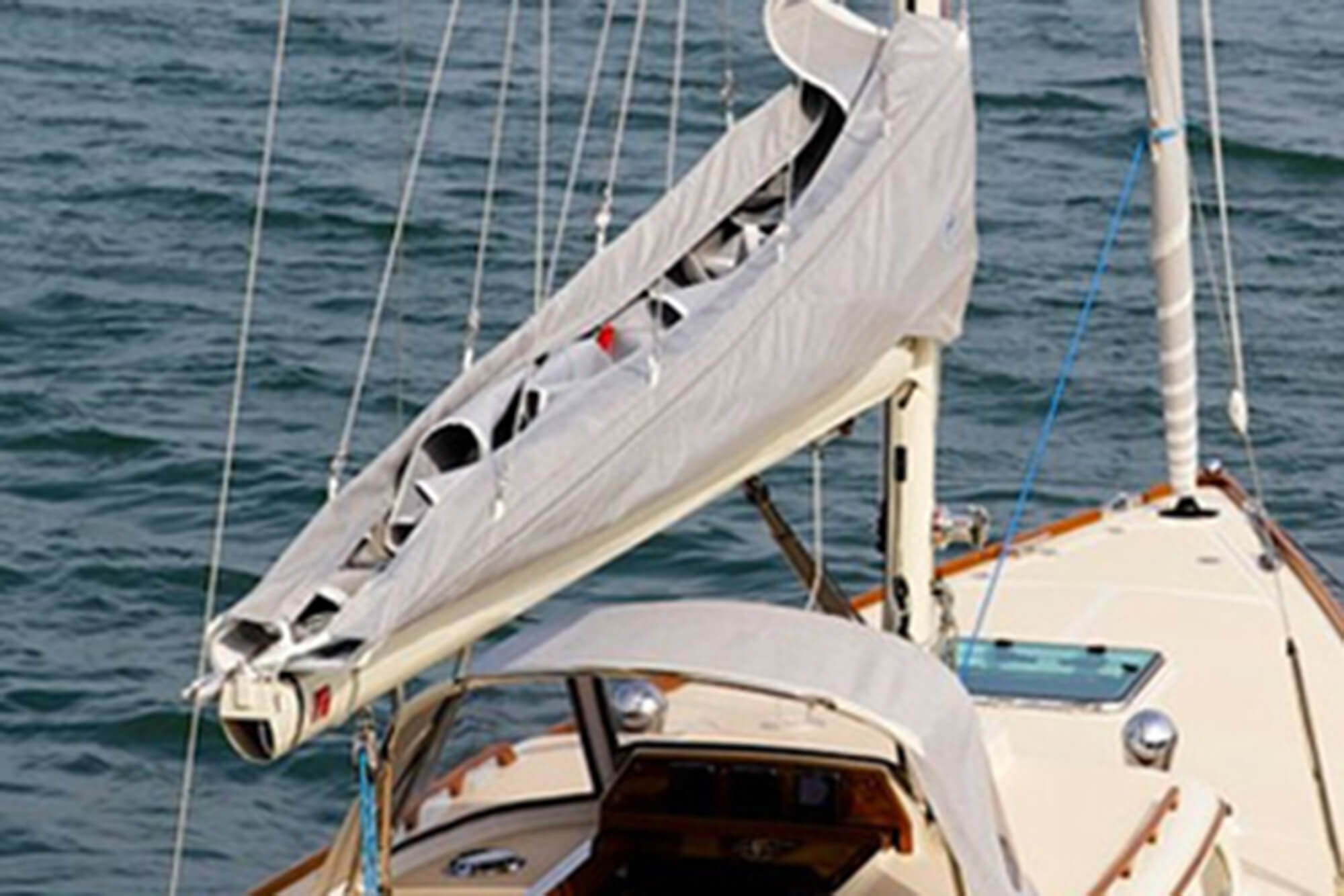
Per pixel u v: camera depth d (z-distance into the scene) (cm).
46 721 3788
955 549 4159
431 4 7369
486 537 1856
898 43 2361
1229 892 2545
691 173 2427
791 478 4469
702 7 7081
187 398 4916
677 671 2108
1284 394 4966
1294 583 3319
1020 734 2930
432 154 6150
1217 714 3002
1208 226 5947
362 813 2045
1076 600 3269
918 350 2408
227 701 1764
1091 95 6850
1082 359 5094
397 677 1862
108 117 6688
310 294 5431
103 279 5553
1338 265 5697
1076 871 2380
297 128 6538
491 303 5278
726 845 2377
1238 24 7512
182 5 7638
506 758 2538
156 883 3400
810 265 2134
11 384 4969
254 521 4441
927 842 2350
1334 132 6562
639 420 1975
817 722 2358
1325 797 2647
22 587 4188
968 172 2327
